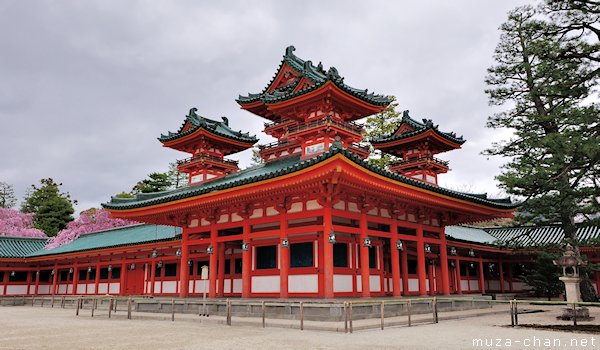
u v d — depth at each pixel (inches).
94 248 1685.5
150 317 940.0
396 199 947.3
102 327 770.2
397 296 936.9
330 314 756.0
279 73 1279.5
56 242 2087.8
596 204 998.4
